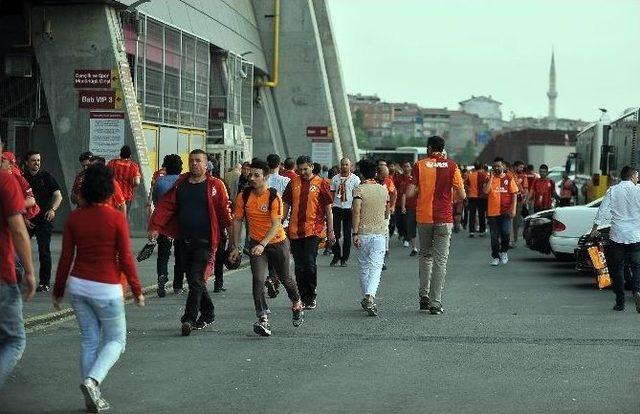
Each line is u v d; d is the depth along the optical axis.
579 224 33.69
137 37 47.72
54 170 47.16
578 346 18.14
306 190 22.89
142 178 45.06
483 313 22.77
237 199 19.70
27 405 13.27
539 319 21.77
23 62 46.69
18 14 46.25
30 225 24.42
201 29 59.69
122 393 14.03
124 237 13.25
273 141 79.12
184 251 19.41
